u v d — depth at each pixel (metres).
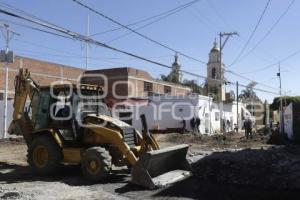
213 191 12.14
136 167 12.46
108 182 13.37
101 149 13.39
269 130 43.25
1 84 44.72
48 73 51.62
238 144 30.69
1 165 17.16
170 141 32.81
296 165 15.97
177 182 13.14
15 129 15.57
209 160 17.00
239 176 14.04
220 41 51.69
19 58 47.41
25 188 12.17
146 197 11.33
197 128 42.91
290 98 80.00
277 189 12.61
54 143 14.39
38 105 15.11
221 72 52.41
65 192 11.62
